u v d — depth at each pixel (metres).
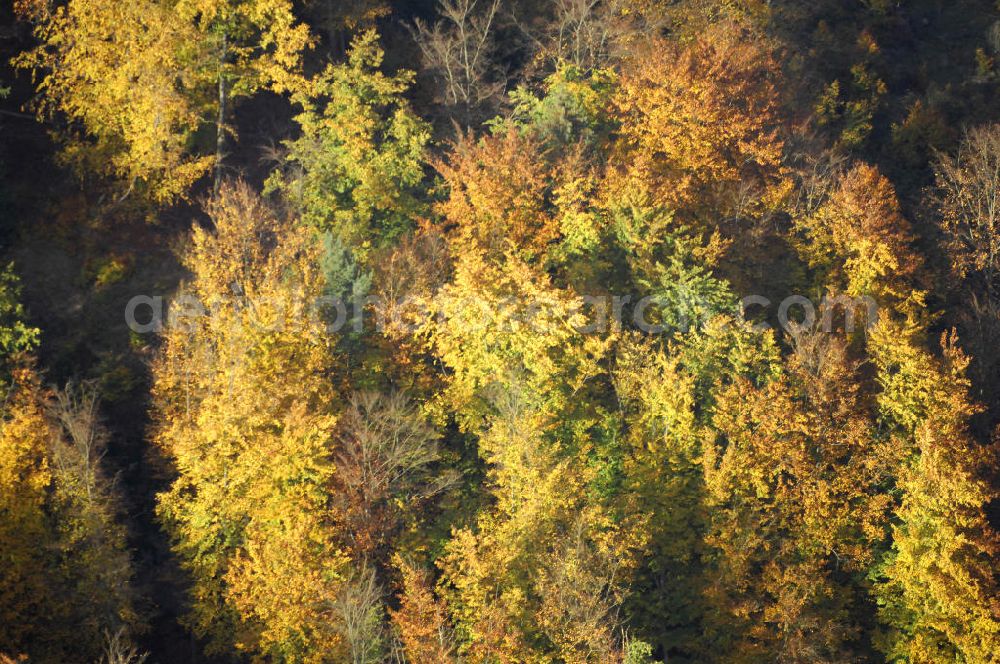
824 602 114.00
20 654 97.19
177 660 109.19
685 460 117.00
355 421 108.50
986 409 132.88
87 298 124.38
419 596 96.88
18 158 133.00
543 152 143.88
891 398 122.50
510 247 132.88
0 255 124.69
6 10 140.12
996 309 147.12
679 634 113.38
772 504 116.81
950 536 108.50
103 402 118.69
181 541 108.69
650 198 135.62
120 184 134.00
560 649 101.06
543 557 104.50
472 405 119.06
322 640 99.62
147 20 129.50
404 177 139.12
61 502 102.38
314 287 116.88
